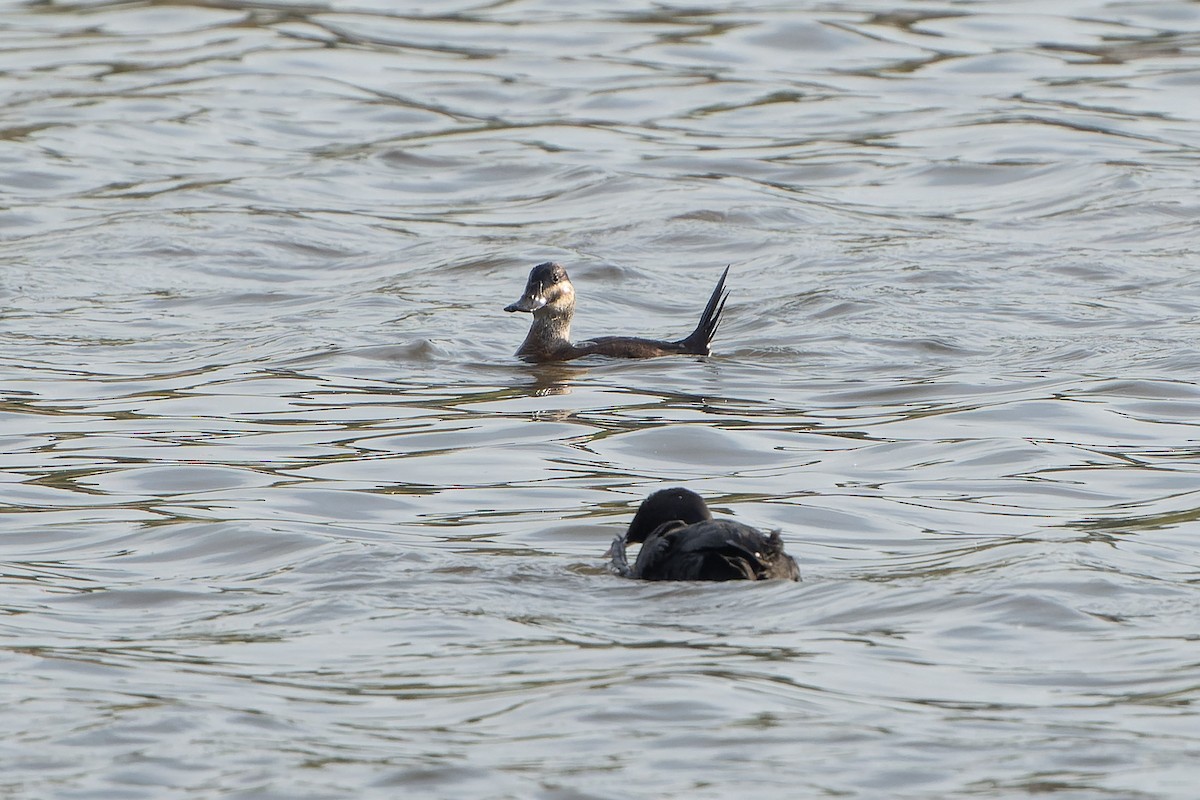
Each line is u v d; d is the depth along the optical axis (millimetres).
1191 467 14000
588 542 11859
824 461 14492
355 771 7570
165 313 21219
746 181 28219
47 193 27844
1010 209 26203
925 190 27641
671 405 16734
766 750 7766
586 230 25422
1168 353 18250
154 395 17203
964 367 18109
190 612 10164
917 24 38875
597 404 16812
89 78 35125
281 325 20469
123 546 11875
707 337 19078
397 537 12008
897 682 8656
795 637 9359
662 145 30688
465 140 31203
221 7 40750
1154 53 36344
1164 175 27547
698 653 9102
